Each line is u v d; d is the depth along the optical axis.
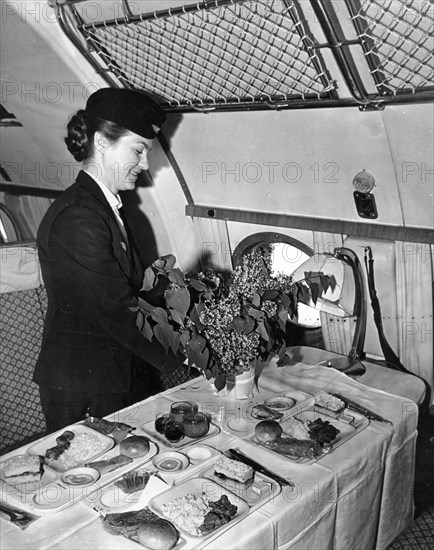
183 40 2.94
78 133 2.43
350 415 2.16
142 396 2.68
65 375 2.38
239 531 1.57
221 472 1.79
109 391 2.42
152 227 4.15
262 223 3.64
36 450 1.96
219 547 1.52
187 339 2.05
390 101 2.65
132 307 2.22
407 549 2.50
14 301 3.12
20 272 3.12
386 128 2.80
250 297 2.14
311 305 2.62
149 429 2.08
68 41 3.30
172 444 1.98
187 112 3.46
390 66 2.53
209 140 3.59
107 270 2.27
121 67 3.35
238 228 3.88
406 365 3.34
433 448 3.12
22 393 3.24
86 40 3.22
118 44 3.18
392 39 2.40
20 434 3.27
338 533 1.93
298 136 3.17
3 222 5.39
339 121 2.95
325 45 2.49
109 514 1.61
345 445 1.99
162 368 2.37
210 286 2.24
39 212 5.51
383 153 2.90
